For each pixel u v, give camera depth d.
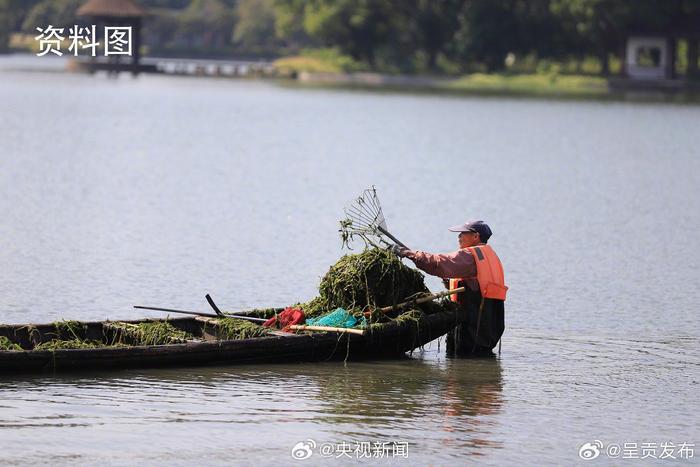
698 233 32.25
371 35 132.50
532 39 124.88
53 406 15.44
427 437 14.90
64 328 17.91
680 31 116.94
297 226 31.81
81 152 51.41
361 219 19.12
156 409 15.48
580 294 23.69
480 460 14.19
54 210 33.72
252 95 103.06
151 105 85.88
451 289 18.98
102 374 16.78
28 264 25.41
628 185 43.88
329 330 17.80
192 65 170.62
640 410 16.17
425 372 17.62
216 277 24.62
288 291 23.42
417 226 32.41
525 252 28.62
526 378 17.48
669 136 66.94
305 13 151.00
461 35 129.38
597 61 138.12
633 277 25.62
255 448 14.34
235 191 39.59
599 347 19.44
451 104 94.00
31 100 86.12
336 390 16.53
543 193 41.00
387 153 55.88
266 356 17.56
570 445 14.77
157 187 40.03
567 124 75.31
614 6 115.81
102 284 23.61
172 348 17.02
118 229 30.59
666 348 19.45
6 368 16.42
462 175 46.56
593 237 31.22
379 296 18.41
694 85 115.25
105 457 13.88
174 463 13.78
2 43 176.50
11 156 48.25
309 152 55.50
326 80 136.25
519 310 22.14
